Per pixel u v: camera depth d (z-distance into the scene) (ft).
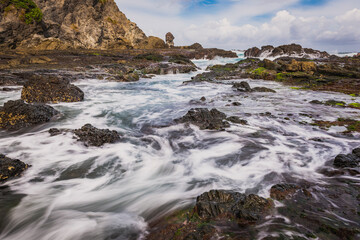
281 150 18.48
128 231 10.35
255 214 10.28
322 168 15.35
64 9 164.86
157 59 107.45
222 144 20.17
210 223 10.06
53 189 13.96
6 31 118.42
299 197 11.87
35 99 36.01
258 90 48.21
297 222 9.91
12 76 55.93
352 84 52.34
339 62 95.30
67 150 19.16
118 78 64.49
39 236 10.43
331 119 26.86
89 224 10.94
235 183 14.03
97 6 164.86
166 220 10.80
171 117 29.50
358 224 9.64
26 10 126.11
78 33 158.81
